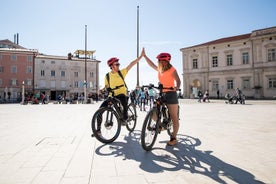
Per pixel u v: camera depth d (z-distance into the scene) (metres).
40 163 3.03
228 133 5.25
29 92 51.84
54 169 2.79
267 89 36.09
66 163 3.04
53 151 3.66
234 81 39.66
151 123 3.81
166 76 4.16
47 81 53.50
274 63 35.44
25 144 4.17
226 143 4.21
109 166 2.92
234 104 19.97
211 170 2.76
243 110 12.53
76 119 8.55
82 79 56.50
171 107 4.07
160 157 3.33
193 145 4.07
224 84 40.75
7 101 41.06
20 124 7.04
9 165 2.95
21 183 2.36
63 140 4.55
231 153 3.52
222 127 6.16
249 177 2.53
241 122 7.21
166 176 2.57
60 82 54.50
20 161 3.12
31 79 52.34
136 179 2.48
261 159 3.19
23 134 5.21
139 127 6.41
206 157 3.31
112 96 4.73
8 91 50.62
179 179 2.48
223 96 40.62
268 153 3.50
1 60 50.56
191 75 44.88
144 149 3.62
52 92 54.09
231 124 6.76
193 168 2.83
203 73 43.16
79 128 6.16
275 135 4.99
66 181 2.42
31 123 7.30
